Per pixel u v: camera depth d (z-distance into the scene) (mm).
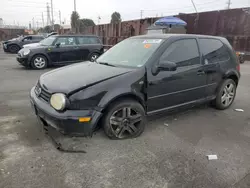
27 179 2299
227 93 4574
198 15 14859
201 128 3658
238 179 2379
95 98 2766
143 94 3189
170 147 3010
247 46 12820
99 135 3256
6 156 2688
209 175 2434
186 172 2477
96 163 2598
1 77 7637
